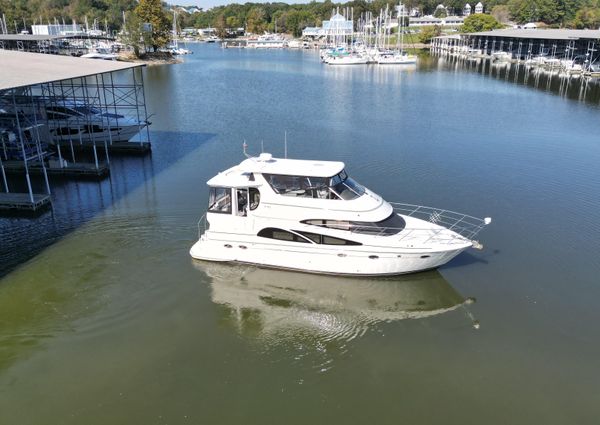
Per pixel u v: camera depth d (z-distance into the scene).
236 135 40.53
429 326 16.06
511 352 14.77
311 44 170.00
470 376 13.86
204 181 28.98
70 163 31.27
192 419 12.42
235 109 52.41
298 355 14.75
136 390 13.27
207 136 40.25
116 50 120.19
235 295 17.52
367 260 17.97
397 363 14.41
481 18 145.88
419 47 156.62
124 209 24.56
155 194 26.75
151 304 16.86
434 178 29.64
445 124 44.81
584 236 21.78
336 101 57.44
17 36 86.38
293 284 18.25
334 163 19.27
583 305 16.88
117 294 17.31
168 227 22.34
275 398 13.12
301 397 13.16
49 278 18.14
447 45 139.88
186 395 13.16
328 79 79.56
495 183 28.75
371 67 99.44
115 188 27.84
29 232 21.86
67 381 13.48
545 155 34.59
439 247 17.66
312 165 18.91
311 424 12.32
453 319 16.36
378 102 56.75
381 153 35.06
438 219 22.73
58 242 20.86
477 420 12.44
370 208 18.22
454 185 28.39
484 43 124.06
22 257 19.59
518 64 99.94
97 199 26.08
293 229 18.33
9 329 15.41
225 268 19.09
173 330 15.66
